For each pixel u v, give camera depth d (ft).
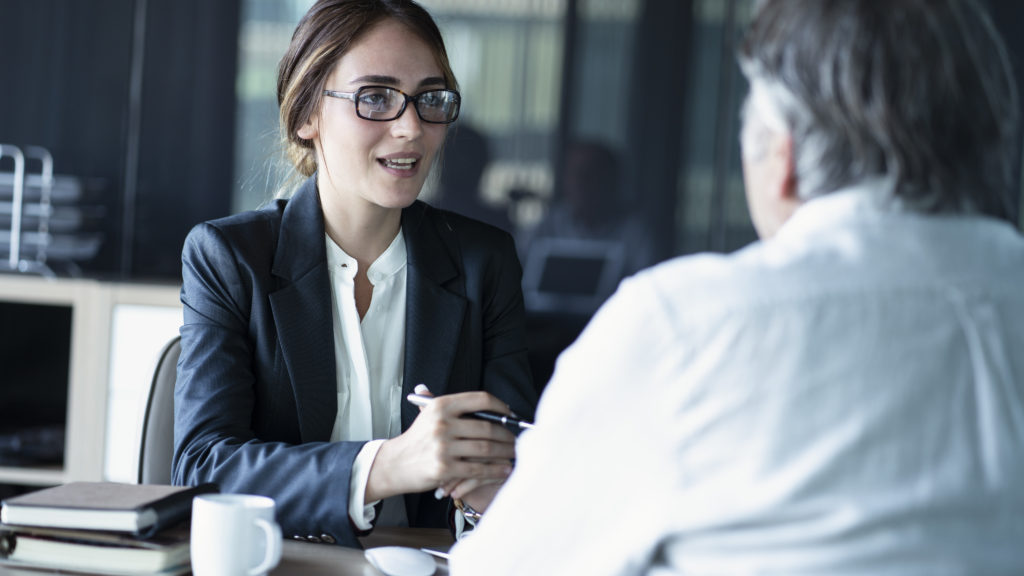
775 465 2.52
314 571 3.81
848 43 2.69
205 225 5.19
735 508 2.53
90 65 10.91
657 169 11.10
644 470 2.61
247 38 10.98
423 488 4.23
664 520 2.58
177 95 10.99
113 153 10.98
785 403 2.54
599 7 11.02
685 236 11.13
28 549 3.59
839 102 2.69
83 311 9.61
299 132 5.32
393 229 5.43
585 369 2.70
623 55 11.05
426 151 5.13
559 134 11.09
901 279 2.63
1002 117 2.80
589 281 11.16
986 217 2.83
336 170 5.16
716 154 11.07
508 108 11.09
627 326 2.65
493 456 4.19
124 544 3.56
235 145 11.04
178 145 11.00
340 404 5.18
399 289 5.43
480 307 5.56
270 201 5.68
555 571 2.72
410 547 4.41
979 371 2.59
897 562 2.47
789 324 2.57
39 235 10.25
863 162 2.72
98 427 9.59
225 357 4.88
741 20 10.96
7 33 10.86
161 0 10.93
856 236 2.70
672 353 2.60
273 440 5.02
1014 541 2.52
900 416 2.53
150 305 9.62
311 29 5.18
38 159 10.93
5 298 9.57
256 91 11.02
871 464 2.51
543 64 11.06
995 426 2.55
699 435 2.57
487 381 5.58
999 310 2.64
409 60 5.05
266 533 3.47
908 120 2.67
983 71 2.74
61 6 10.87
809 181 2.79
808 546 2.50
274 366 5.01
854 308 2.59
